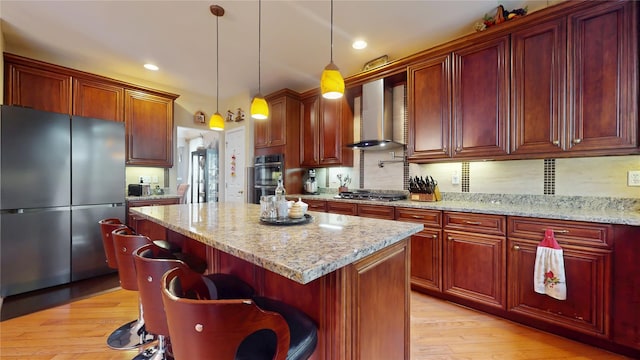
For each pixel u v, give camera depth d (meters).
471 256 2.25
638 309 1.61
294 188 4.12
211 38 2.83
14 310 2.26
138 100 3.70
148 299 1.11
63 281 2.74
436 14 2.43
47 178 2.64
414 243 2.61
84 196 2.88
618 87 1.84
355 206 3.10
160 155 3.91
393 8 2.34
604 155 1.94
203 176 7.03
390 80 3.29
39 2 2.23
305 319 1.04
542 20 2.11
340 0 2.23
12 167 2.46
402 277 1.35
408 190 3.29
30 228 2.56
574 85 1.99
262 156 4.35
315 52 3.15
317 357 1.04
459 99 2.55
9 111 2.45
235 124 4.97
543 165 2.41
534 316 1.95
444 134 2.64
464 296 2.29
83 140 2.89
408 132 2.90
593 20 1.93
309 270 0.79
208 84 4.22
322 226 1.46
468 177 2.84
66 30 2.66
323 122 3.89
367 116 3.33
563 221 1.84
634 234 1.62
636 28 1.79
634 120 1.79
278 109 4.14
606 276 1.69
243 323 0.69
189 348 0.71
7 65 2.76
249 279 1.44
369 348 1.10
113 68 3.59
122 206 3.19
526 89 2.20
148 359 1.63
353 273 1.02
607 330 1.69
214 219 1.71
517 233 2.03
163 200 3.64
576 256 1.79
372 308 1.12
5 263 2.43
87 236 2.90
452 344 1.82
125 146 3.46
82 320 2.11
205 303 0.68
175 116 4.50
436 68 2.70
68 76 3.13
